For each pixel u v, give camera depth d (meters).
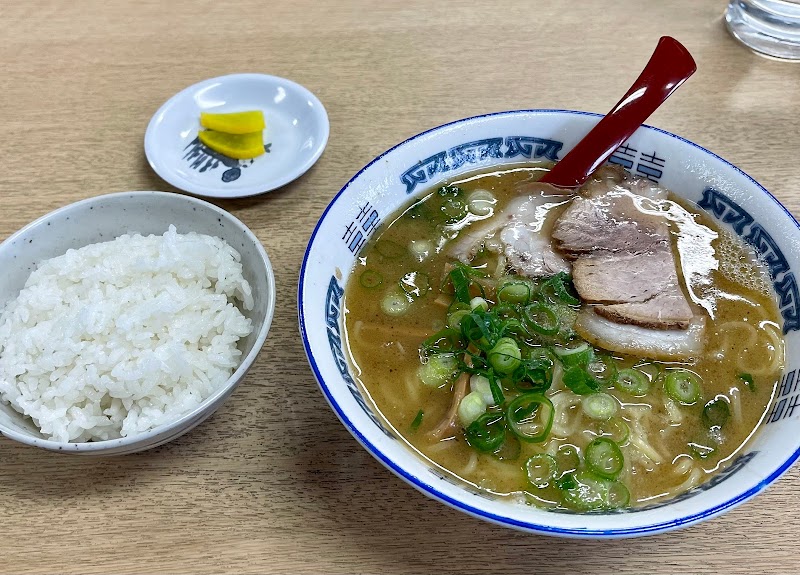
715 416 0.23
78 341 0.25
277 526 0.23
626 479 0.22
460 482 0.22
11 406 0.25
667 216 0.29
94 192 0.34
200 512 0.23
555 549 0.22
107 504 0.23
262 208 0.33
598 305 0.26
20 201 0.34
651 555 0.22
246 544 0.22
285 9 0.46
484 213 0.30
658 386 0.25
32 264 0.28
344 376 0.23
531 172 0.31
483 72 0.41
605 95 0.39
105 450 0.22
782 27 0.41
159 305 0.25
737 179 0.27
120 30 0.44
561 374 0.25
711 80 0.39
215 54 0.43
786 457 0.20
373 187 0.28
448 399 0.25
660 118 0.37
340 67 0.42
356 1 0.47
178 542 0.22
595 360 0.25
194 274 0.28
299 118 0.38
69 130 0.38
